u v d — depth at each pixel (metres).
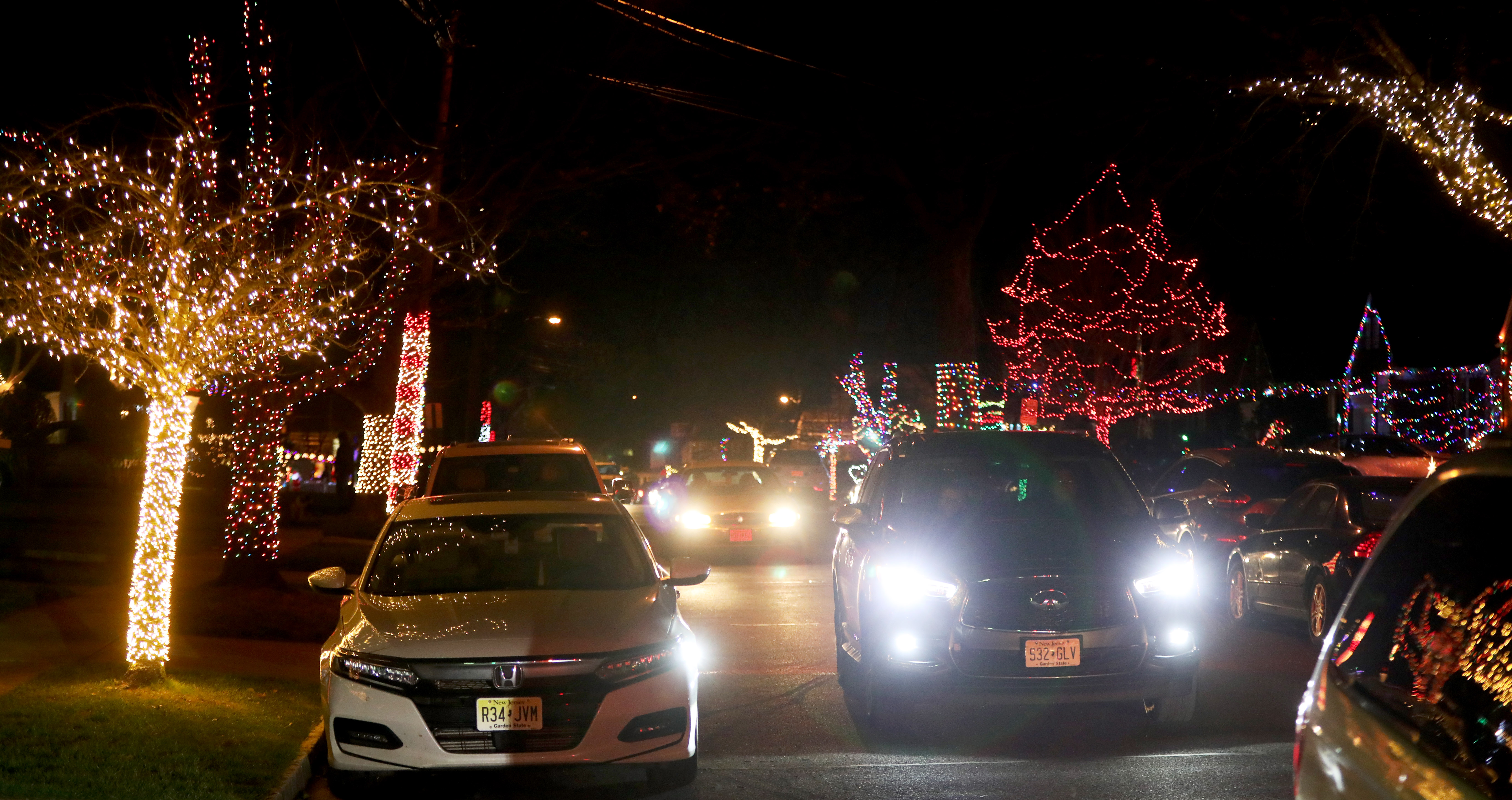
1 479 31.91
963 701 7.86
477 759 6.70
